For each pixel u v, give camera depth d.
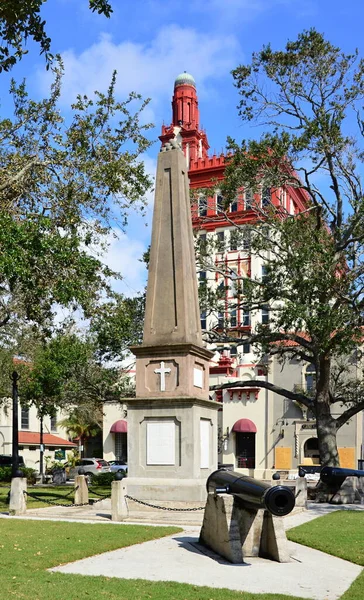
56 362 33.66
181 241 17.84
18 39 14.07
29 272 18.22
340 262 28.36
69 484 36.75
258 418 48.44
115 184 21.14
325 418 29.84
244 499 10.59
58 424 60.25
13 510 16.17
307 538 12.79
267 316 48.34
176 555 10.84
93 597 7.82
